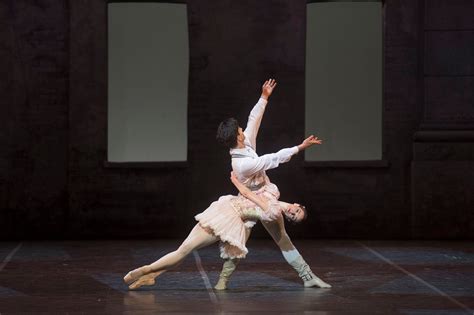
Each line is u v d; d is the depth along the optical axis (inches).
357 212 840.3
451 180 835.4
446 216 837.2
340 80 850.1
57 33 833.5
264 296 530.3
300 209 530.3
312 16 851.4
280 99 838.5
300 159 837.8
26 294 539.5
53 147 834.2
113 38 845.2
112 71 845.2
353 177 839.7
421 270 642.2
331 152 850.8
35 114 832.3
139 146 847.1
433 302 512.7
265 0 838.5
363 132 851.4
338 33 849.5
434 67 840.3
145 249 762.2
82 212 834.2
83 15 832.9
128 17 844.6
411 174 839.7
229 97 837.2
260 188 538.3
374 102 851.4
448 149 837.2
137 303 507.5
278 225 554.6
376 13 848.9
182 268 647.1
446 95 840.3
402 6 839.1
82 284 577.3
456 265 669.9
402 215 840.3
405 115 841.5
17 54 831.1
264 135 837.2
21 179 831.7
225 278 553.0
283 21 838.5
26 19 831.7
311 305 501.0
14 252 743.1
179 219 837.8
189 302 509.4
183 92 847.7
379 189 840.3
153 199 837.2
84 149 834.2
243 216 532.7
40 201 832.9
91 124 834.8
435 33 839.7
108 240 829.8
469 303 510.0
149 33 845.8
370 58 850.1
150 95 847.7
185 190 837.2
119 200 836.0
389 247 780.6
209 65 837.2
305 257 713.6
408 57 840.3
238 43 837.8
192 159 837.2
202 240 538.0
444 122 840.3
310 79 851.4
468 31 839.7
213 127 837.2
